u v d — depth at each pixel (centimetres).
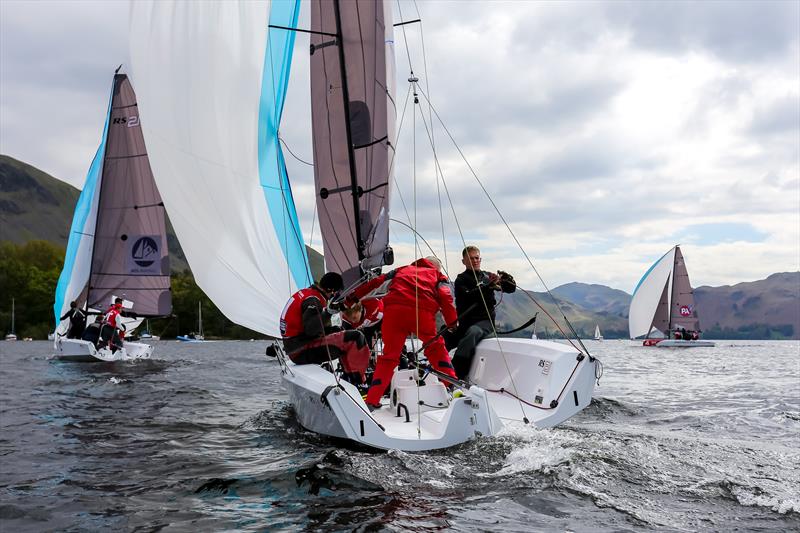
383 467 372
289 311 530
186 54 669
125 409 713
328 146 668
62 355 1680
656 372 1554
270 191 693
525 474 356
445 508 306
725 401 832
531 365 506
